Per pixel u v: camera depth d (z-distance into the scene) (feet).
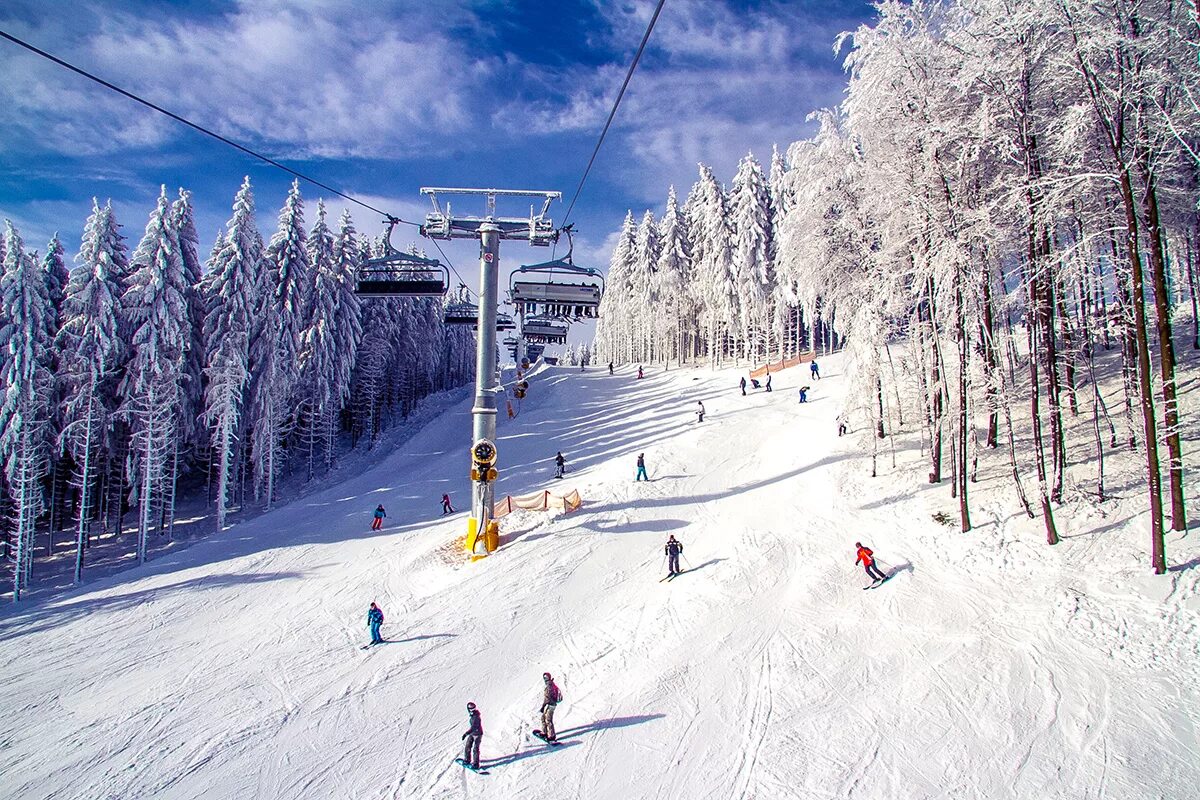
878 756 29.14
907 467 72.84
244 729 37.96
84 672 51.55
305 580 71.41
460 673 43.34
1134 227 42.47
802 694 35.29
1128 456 57.93
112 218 107.04
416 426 170.50
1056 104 50.34
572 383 193.36
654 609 50.08
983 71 48.44
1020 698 32.24
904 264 62.44
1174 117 40.98
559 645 46.32
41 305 100.48
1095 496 53.01
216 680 46.09
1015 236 55.31
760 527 66.13
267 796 31.30
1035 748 28.45
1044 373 77.71
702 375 173.58
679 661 40.83
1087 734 28.89
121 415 103.55
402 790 30.78
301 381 133.69
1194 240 69.97
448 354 276.00
